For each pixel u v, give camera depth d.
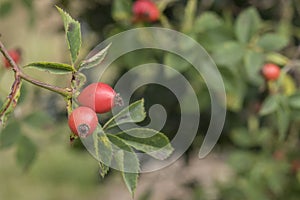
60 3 1.06
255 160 1.03
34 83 0.55
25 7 1.02
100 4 1.11
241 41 0.87
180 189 1.24
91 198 1.88
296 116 0.89
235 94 0.90
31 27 1.03
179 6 1.05
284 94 0.89
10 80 0.76
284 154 1.08
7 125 0.84
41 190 2.02
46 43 1.17
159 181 1.20
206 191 1.11
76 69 0.56
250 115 1.07
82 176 2.03
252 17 0.87
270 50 0.88
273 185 1.02
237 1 1.10
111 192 1.70
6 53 0.55
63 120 1.09
